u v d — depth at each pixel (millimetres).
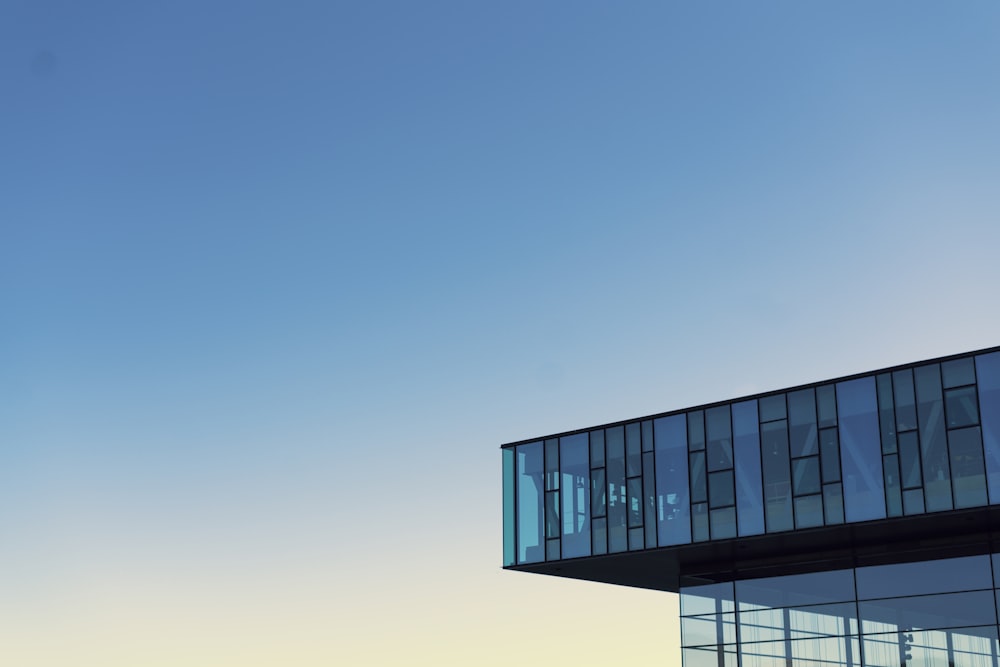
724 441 41656
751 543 40781
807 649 41062
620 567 45938
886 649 39094
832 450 39062
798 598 41781
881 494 37625
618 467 44125
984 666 36781
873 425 38375
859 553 40656
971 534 38281
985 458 35812
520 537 46125
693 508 41750
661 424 43438
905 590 39250
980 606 37438
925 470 36906
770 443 40562
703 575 44719
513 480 47031
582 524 44500
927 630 38375
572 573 47750
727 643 43281
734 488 40969
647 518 42781
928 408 37344
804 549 41594
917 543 39406
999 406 35938
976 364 36688
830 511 38562
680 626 44844
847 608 40438
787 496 39688
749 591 43188
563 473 45594
